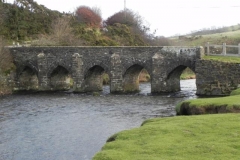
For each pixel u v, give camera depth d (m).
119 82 48.91
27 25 77.00
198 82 42.97
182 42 100.56
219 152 12.47
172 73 46.91
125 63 48.53
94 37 77.00
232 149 12.73
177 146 13.36
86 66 50.72
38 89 54.19
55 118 30.25
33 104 38.88
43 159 18.81
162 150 12.98
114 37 82.44
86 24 85.75
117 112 32.69
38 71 53.22
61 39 70.12
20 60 54.84
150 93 47.16
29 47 54.12
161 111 32.56
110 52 49.16
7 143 22.12
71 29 76.06
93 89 52.84
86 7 92.38
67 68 51.78
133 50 47.91
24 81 55.59
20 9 80.56
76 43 70.06
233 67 39.88
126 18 97.62
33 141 22.52
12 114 32.50
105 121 28.47
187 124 16.61
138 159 12.15
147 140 14.47
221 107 21.05
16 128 26.41
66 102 40.19
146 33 99.69
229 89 40.31
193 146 13.25
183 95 43.91
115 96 45.03
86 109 34.84
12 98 44.56
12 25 75.06
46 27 79.00
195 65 43.22
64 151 20.16
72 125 27.19
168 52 45.88
